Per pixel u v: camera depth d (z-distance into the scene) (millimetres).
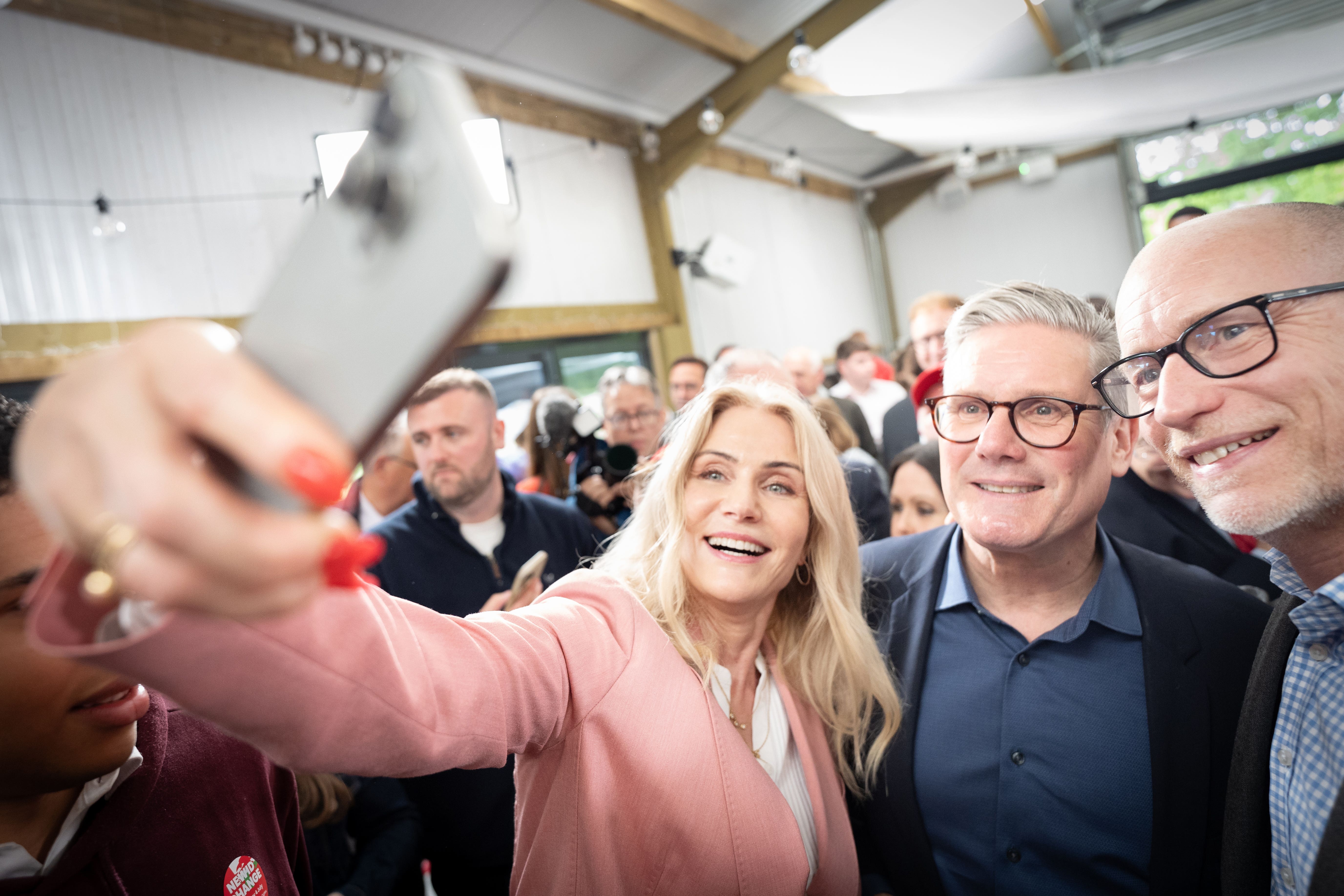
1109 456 1074
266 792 877
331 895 1340
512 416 4992
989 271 10625
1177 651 1040
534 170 5930
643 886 882
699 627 1125
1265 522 705
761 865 927
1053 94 6484
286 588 253
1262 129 8438
